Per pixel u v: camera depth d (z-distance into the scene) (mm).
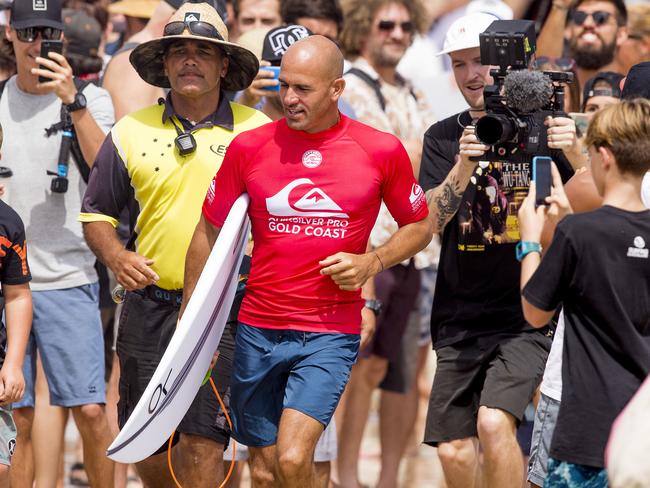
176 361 18094
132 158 20453
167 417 18688
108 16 30141
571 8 29766
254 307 18703
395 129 29047
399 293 27578
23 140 23391
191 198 20359
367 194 18250
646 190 18484
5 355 19953
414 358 28000
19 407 22906
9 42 27125
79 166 23391
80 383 23031
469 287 20984
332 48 18156
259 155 18359
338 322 18453
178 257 20422
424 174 21688
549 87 19156
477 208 20844
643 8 30766
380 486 27641
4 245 19641
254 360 18641
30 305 20109
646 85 19375
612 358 16359
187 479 20359
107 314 26625
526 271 17484
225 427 20281
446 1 39406
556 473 16625
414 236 18828
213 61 20359
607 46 28938
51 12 23203
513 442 20047
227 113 20766
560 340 18703
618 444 13438
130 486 27203
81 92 23203
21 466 22875
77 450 29344
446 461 21266
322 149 18266
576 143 19609
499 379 20297
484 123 19203
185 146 20281
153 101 26031
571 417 16438
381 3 28969
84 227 20750
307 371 18219
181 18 20109
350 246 18359
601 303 16312
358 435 27500
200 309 18094
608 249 16297
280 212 18297
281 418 18125
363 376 27531
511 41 19391
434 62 35969
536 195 17844
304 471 17812
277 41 23828
